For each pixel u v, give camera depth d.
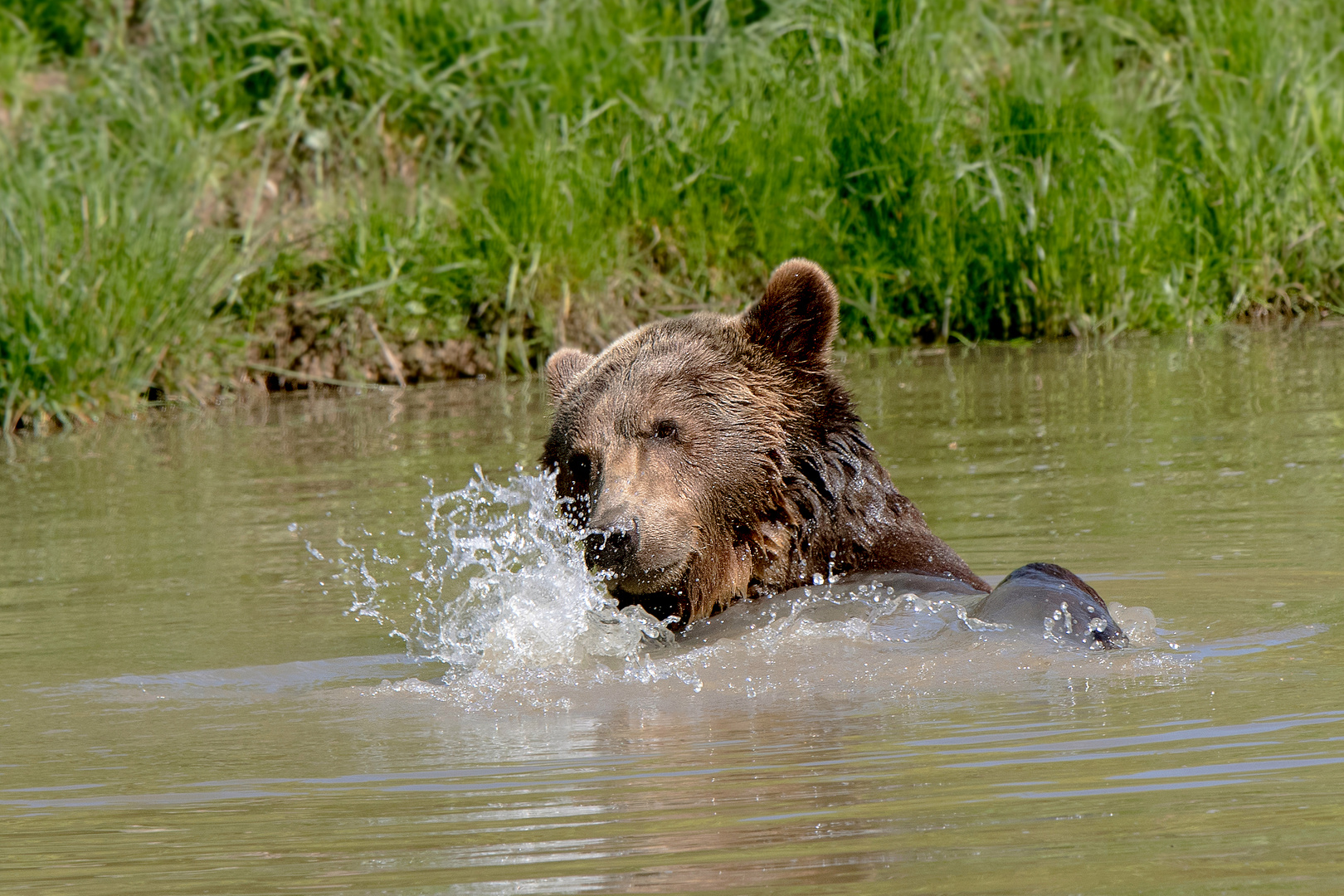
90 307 19.80
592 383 8.64
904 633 7.30
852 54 24.52
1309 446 13.14
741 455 8.38
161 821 5.28
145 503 13.67
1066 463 13.12
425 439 16.20
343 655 8.22
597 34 25.19
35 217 20.56
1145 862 4.30
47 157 22.30
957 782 5.11
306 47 24.66
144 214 21.00
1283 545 9.70
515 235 22.19
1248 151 23.83
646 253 22.73
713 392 8.45
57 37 26.39
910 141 22.92
